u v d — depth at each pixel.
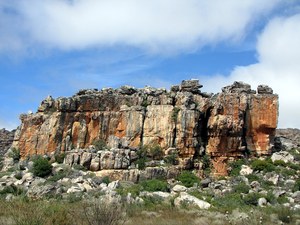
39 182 64.88
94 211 23.73
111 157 72.44
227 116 78.19
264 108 81.19
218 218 38.44
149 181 66.88
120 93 86.44
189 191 62.44
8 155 86.19
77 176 67.62
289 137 106.00
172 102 80.56
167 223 33.09
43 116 84.69
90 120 82.31
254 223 31.78
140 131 79.19
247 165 75.94
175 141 77.00
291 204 53.72
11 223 24.62
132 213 39.34
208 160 76.81
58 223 25.09
